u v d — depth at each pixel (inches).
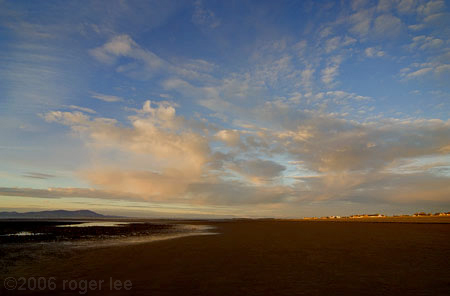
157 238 1176.8
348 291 384.8
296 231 1610.5
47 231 1519.4
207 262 599.5
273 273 493.7
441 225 2116.1
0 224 2194.9
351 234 1336.1
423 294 370.9
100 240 1084.5
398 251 754.8
